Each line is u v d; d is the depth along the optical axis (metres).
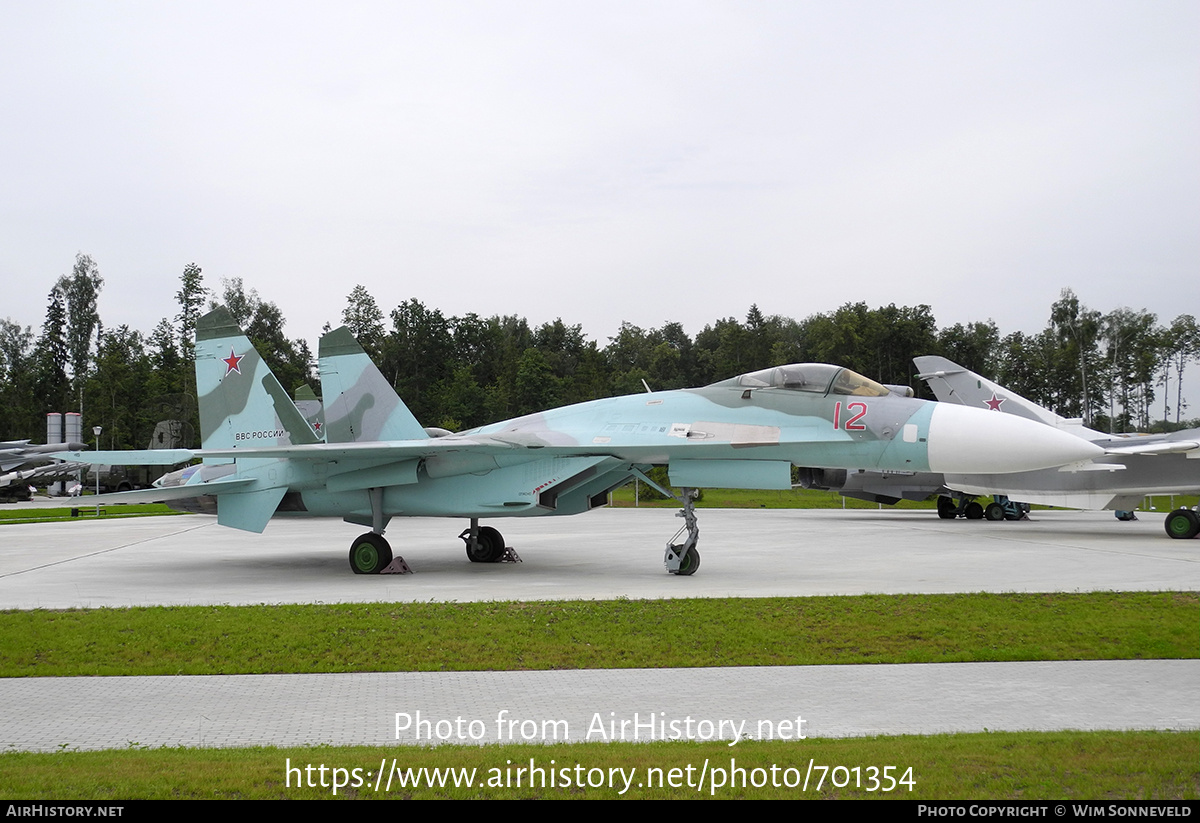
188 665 8.55
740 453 15.20
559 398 74.38
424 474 16.45
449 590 13.22
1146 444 22.97
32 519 36.81
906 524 28.94
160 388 77.38
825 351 80.44
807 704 6.98
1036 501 24.98
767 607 10.77
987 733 6.01
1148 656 8.60
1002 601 10.98
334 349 17.80
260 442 17.39
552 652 8.88
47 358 89.56
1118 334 86.00
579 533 25.06
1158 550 18.73
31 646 9.27
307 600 12.19
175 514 41.88
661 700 7.15
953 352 74.06
